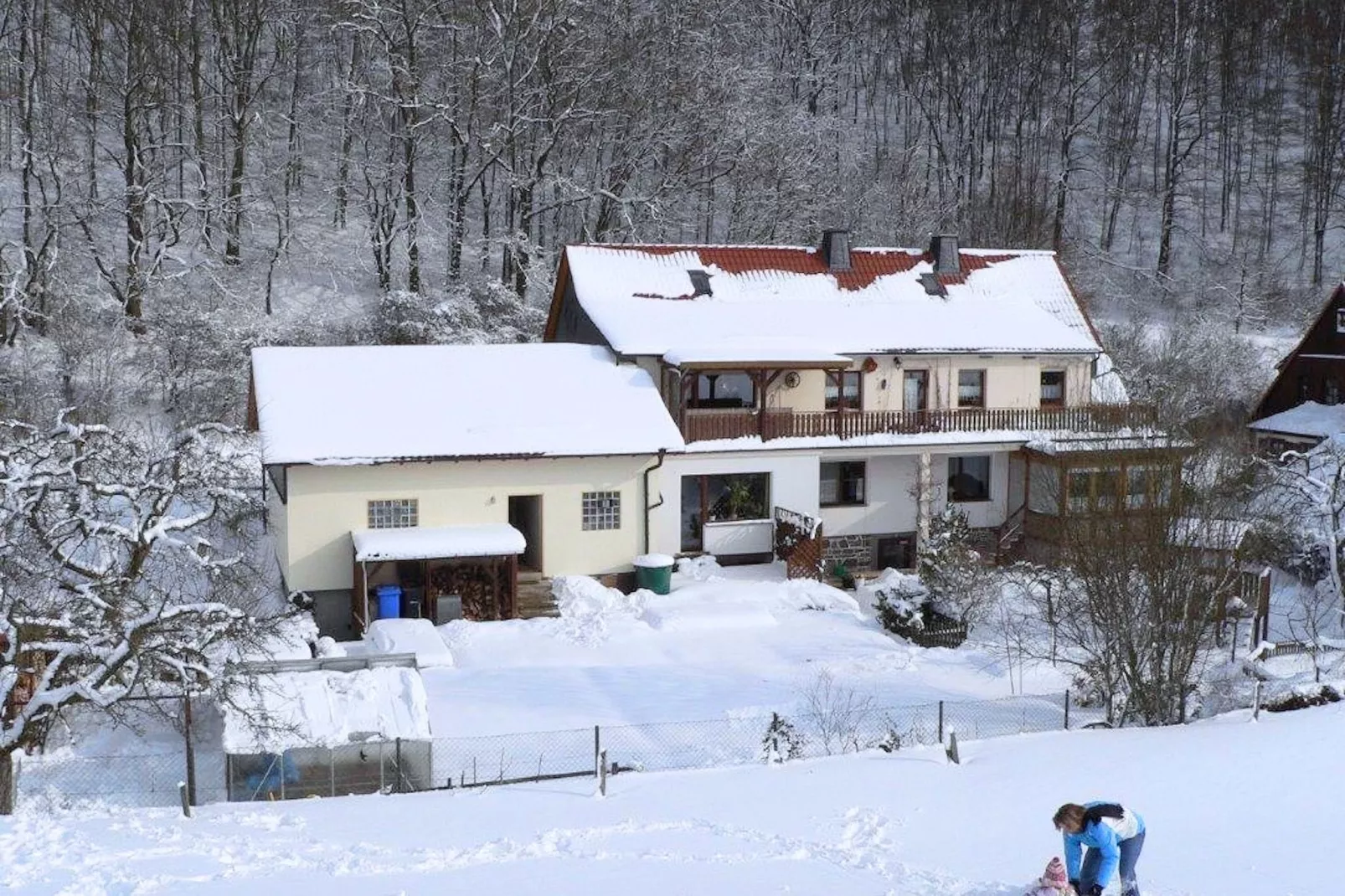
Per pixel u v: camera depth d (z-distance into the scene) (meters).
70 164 47.28
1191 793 16.16
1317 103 79.38
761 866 13.59
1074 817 11.62
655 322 34.62
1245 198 77.44
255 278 48.19
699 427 32.03
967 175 73.00
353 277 50.53
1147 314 63.69
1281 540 32.84
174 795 18.39
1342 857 13.49
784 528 32.84
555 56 51.72
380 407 29.75
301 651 22.84
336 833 15.09
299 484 27.91
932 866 13.51
